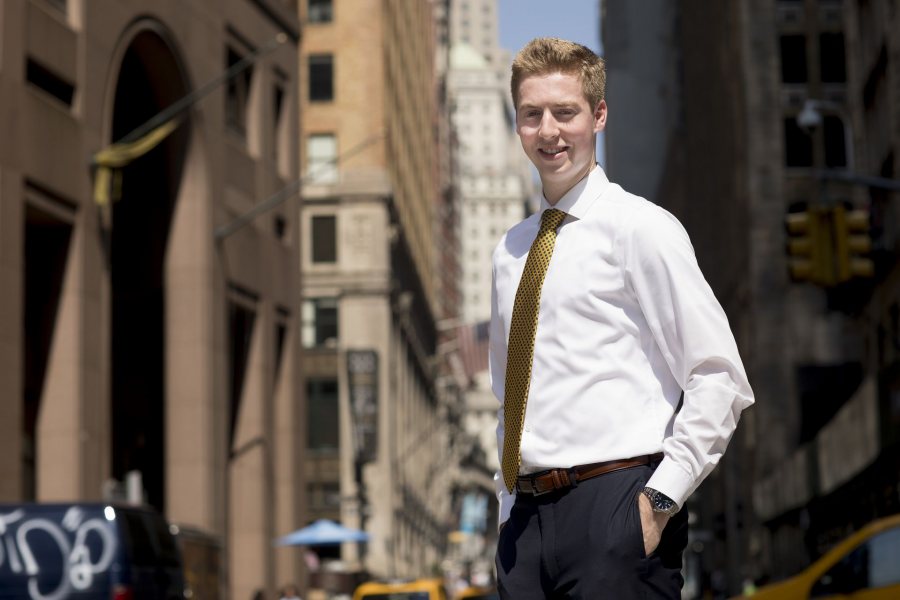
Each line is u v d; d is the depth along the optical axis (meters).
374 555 77.75
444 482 124.44
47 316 35.81
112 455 48.62
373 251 80.44
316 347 79.81
